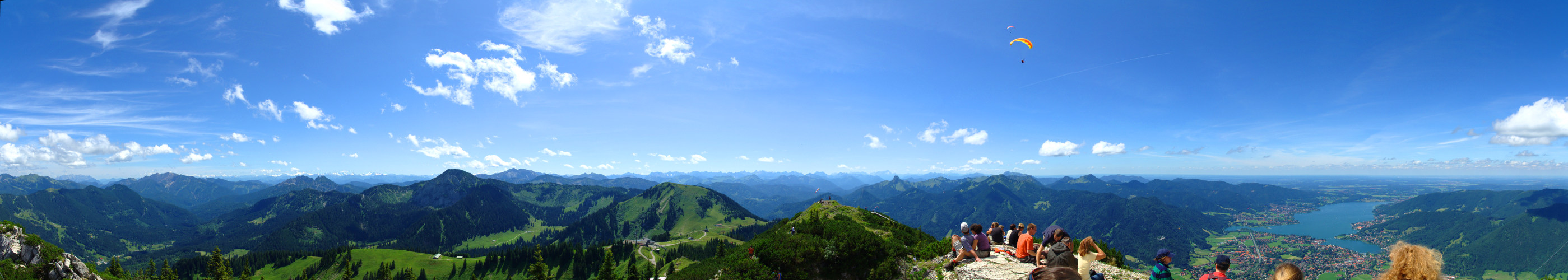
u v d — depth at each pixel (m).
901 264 36.97
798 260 41.56
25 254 88.19
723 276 49.06
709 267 74.81
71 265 95.06
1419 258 8.67
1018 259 23.53
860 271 40.91
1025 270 22.09
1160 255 16.17
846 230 46.06
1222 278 13.66
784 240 44.66
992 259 25.16
